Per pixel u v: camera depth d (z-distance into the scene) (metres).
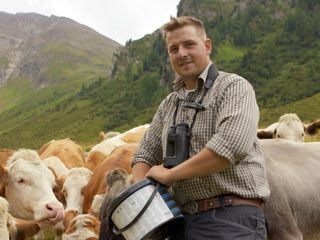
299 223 1.98
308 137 4.55
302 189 2.00
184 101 1.56
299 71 52.72
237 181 1.47
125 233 1.44
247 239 1.43
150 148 1.70
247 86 1.48
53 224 2.71
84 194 3.32
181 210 1.54
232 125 1.41
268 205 1.88
